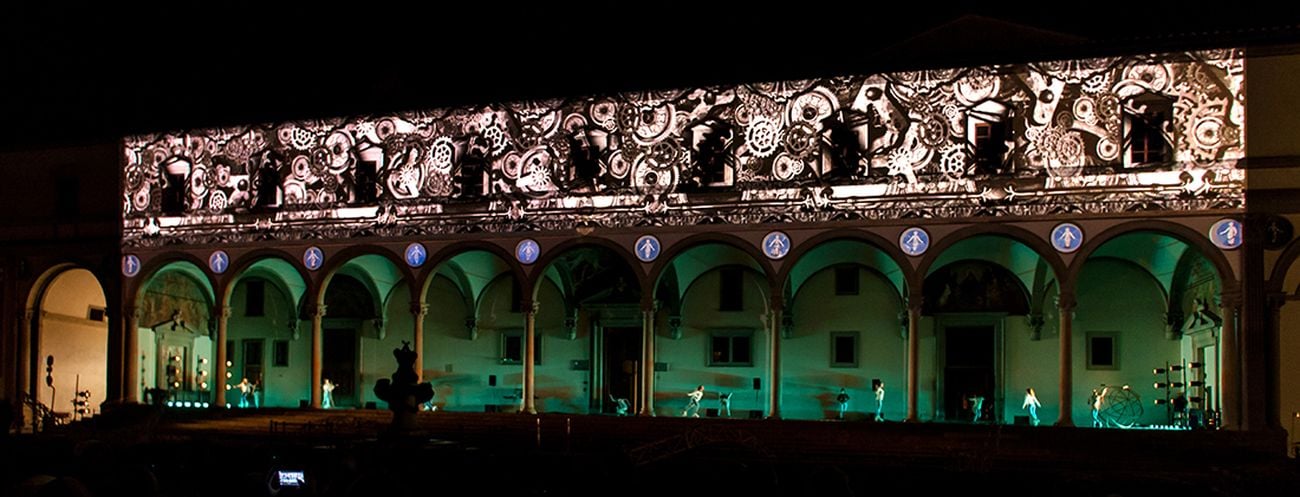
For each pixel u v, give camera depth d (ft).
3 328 143.23
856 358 132.67
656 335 138.92
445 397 145.48
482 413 122.62
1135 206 109.40
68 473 73.61
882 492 87.71
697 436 105.60
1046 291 128.06
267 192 137.49
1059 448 102.27
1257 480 84.48
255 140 137.69
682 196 121.70
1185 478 85.25
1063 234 110.73
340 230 133.18
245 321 154.30
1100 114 111.24
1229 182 107.55
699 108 122.01
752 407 135.64
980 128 114.62
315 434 117.60
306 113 135.33
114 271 140.15
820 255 129.49
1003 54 113.19
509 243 126.72
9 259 144.66
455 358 145.79
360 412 127.75
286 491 59.26
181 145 140.26
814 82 118.73
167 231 139.44
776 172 119.03
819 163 117.70
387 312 149.48
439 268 141.49
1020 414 128.16
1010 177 112.37
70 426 130.82
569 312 142.00
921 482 86.89
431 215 130.00
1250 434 101.76
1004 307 129.70
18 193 146.00
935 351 131.34
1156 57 110.32
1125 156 110.52
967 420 129.18
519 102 128.36
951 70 115.03
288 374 151.84
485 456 89.04
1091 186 110.52
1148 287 126.00
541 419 119.03
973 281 130.72
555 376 142.31
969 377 130.21
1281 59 107.96
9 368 142.51
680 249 120.98
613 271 140.56
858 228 115.85
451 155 130.31
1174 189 108.58
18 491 43.19
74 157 144.15
